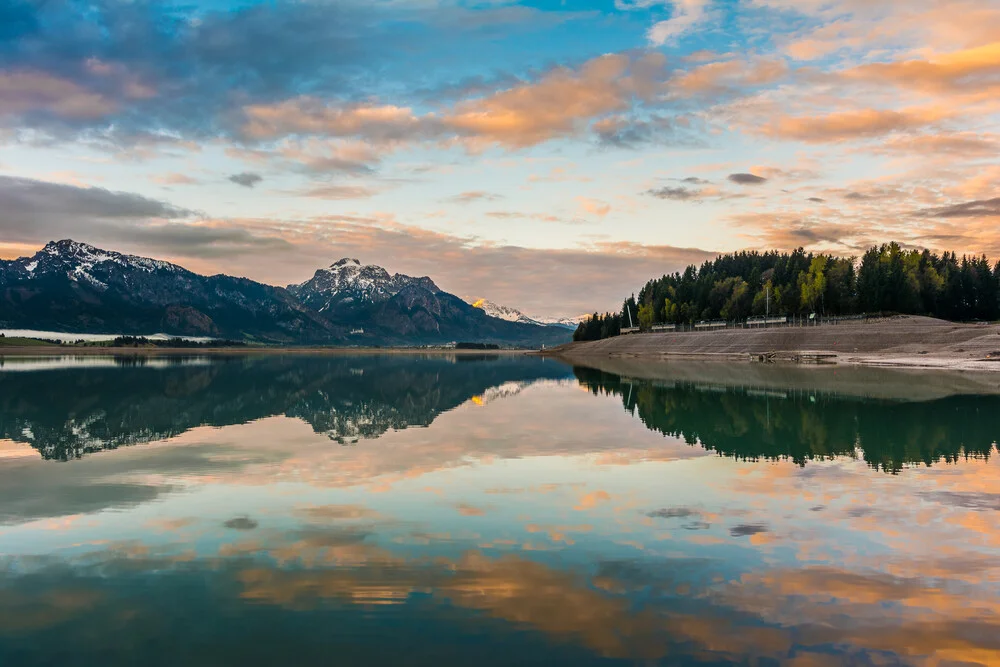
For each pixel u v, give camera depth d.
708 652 8.62
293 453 23.80
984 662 8.34
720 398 45.06
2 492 17.64
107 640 9.15
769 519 14.66
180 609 10.08
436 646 8.86
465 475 19.70
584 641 8.95
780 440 26.36
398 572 11.49
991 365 67.75
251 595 10.57
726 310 162.00
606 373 83.06
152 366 107.38
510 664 8.38
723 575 11.23
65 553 12.65
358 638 9.11
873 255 143.75
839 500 16.34
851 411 35.72
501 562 11.96
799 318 136.25
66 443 26.42
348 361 154.75
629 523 14.40
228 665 8.48
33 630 9.45
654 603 10.12
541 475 19.67
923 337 95.19
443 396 50.34
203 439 27.48
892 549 12.50
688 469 20.56
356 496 17.05
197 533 13.87
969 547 12.60
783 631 9.18
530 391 55.00
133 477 19.53
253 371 92.25
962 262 139.38
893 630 9.19
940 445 24.72
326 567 11.77
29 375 76.81
